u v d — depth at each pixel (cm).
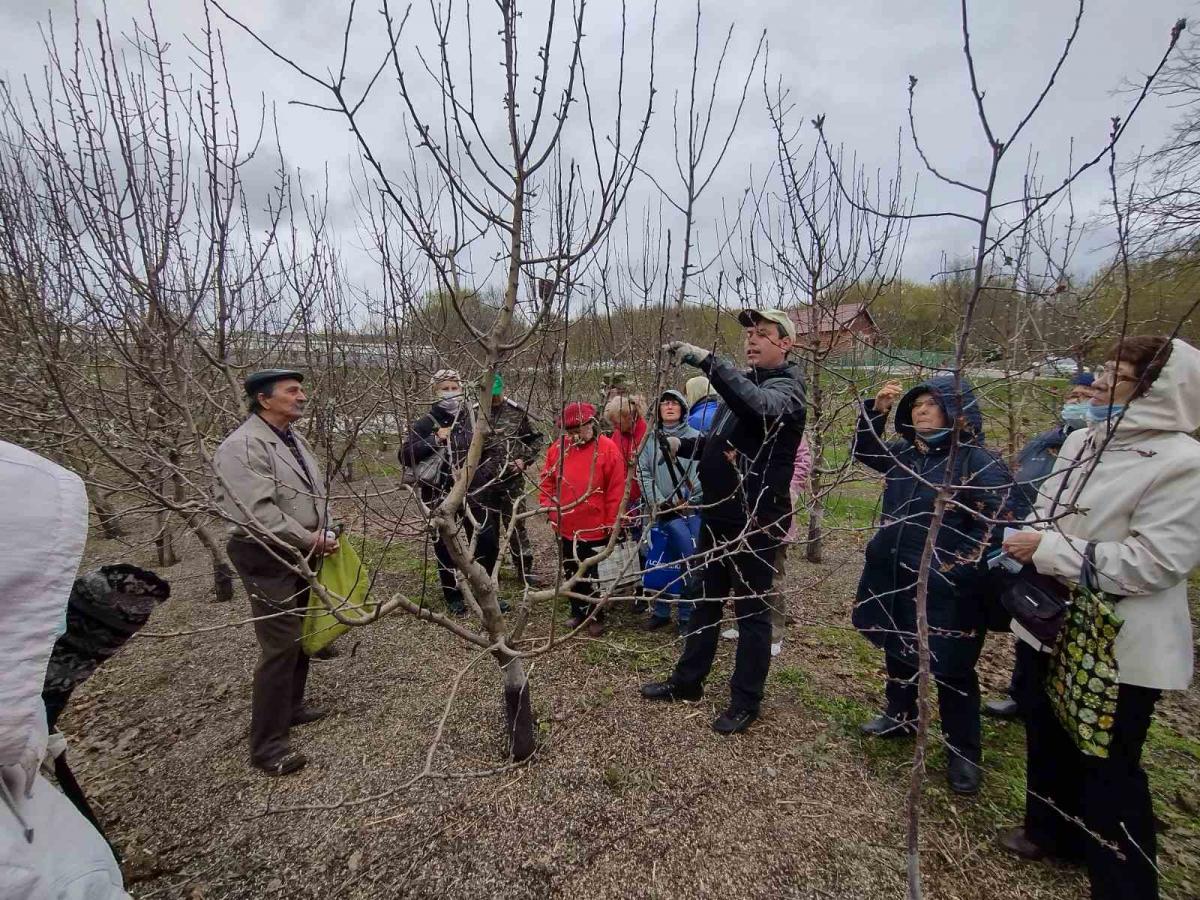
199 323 358
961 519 226
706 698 314
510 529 236
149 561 558
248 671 361
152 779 266
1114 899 168
